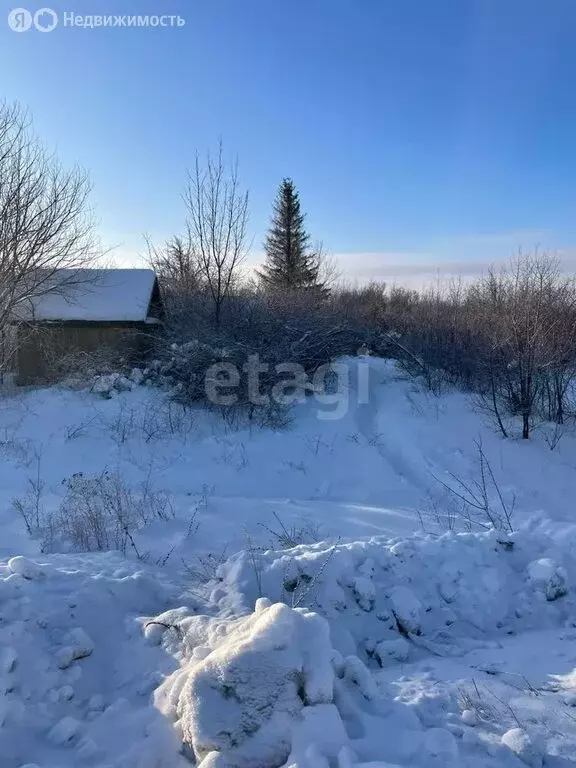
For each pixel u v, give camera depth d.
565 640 5.41
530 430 12.91
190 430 13.73
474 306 19.58
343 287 39.34
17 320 16.92
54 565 5.73
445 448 12.66
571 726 3.58
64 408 14.47
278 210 43.62
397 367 18.89
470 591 5.99
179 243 24.97
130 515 7.92
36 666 4.05
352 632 5.34
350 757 3.02
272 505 9.49
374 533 8.24
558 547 6.66
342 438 13.52
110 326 17.75
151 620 4.66
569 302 13.82
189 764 3.30
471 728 3.53
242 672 3.37
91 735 3.61
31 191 17.19
